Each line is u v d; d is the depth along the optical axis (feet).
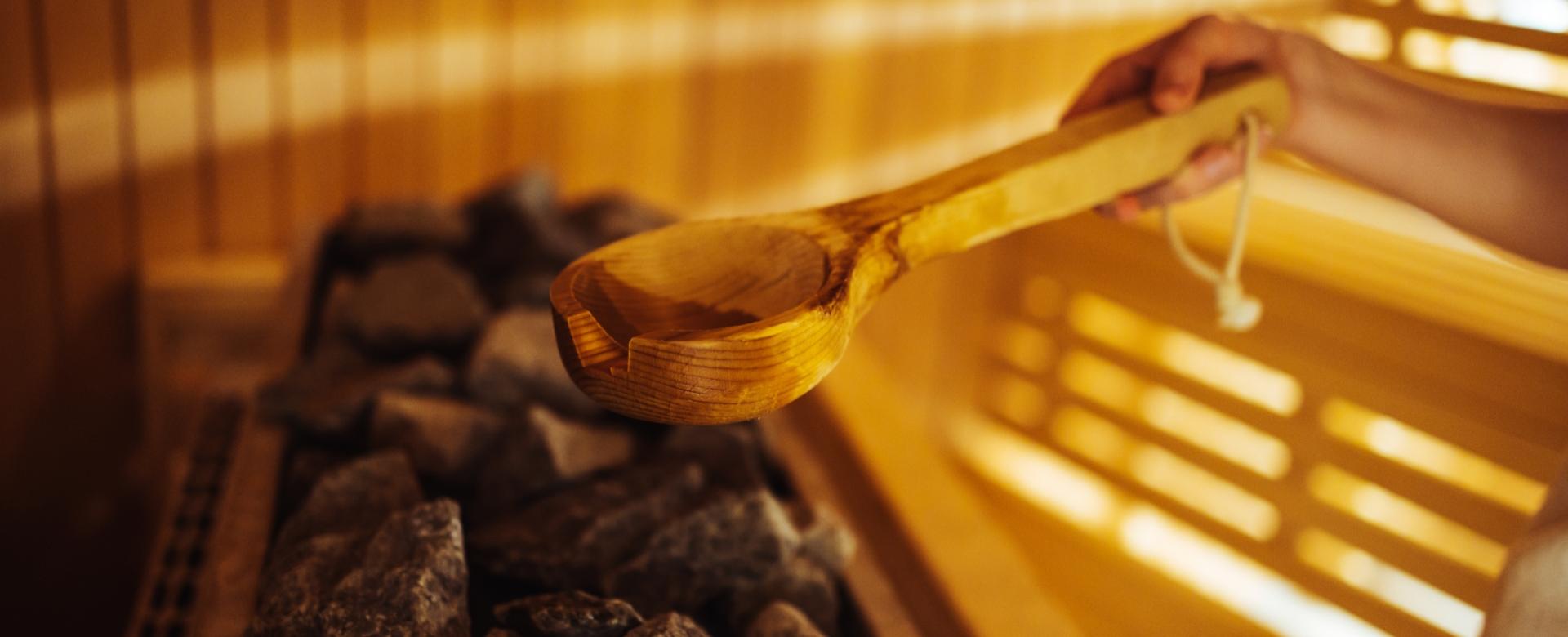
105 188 5.49
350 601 3.11
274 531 3.63
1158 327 7.57
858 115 6.99
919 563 3.80
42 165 5.36
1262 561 7.27
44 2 5.23
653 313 3.04
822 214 3.13
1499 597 2.94
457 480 3.79
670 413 2.76
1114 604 8.11
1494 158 3.35
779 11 6.57
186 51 5.48
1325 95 3.49
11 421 5.50
